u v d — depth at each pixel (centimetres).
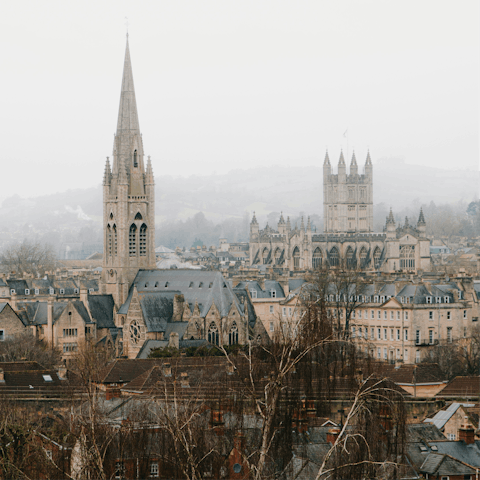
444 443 16650
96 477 13462
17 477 14300
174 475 14125
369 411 15800
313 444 15438
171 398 17688
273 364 16662
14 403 19450
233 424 15112
